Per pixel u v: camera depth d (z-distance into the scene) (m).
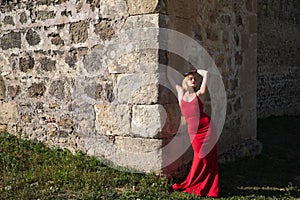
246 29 7.46
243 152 6.99
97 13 5.55
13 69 6.43
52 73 6.02
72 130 5.86
